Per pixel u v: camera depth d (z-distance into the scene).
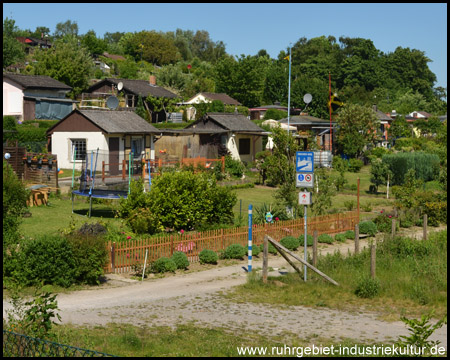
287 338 13.41
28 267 17.50
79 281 18.47
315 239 20.91
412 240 25.19
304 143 64.06
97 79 96.94
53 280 17.81
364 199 44.25
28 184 32.22
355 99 115.00
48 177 33.78
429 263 20.55
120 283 19.09
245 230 25.36
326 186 31.83
